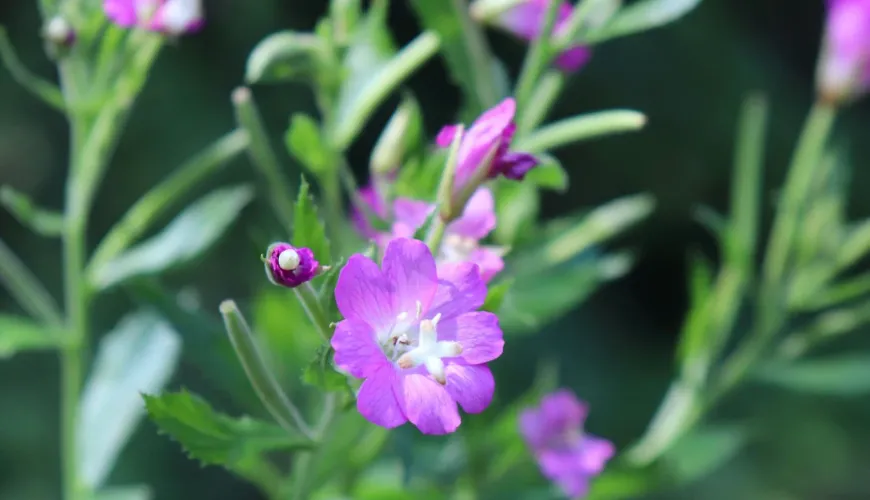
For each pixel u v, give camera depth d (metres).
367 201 0.44
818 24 1.04
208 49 0.85
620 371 0.96
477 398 0.37
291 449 0.39
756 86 1.01
